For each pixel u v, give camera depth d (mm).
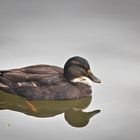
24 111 14867
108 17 20406
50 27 19531
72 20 20172
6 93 15656
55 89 15484
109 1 22031
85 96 15695
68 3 21812
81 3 21859
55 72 15898
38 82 15461
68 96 15531
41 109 15250
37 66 15945
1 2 21703
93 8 21281
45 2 21875
